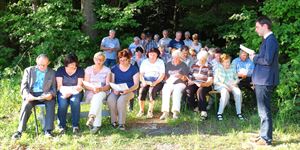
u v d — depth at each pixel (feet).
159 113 21.50
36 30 30.48
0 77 28.40
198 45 30.58
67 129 18.37
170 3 41.09
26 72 18.13
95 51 32.37
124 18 31.91
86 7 32.71
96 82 19.19
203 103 20.35
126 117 20.47
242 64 23.12
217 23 33.88
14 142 16.51
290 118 19.88
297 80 20.40
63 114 18.07
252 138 16.70
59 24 29.78
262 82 15.60
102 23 32.40
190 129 18.70
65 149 15.76
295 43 21.84
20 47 34.09
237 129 18.67
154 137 17.47
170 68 21.24
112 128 18.67
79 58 30.40
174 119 19.79
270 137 16.11
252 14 27.91
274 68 15.58
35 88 17.97
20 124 17.20
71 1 32.22
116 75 19.67
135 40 30.58
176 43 30.86
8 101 22.43
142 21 40.52
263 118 16.01
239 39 31.91
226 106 22.24
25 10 33.96
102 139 17.22
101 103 18.21
